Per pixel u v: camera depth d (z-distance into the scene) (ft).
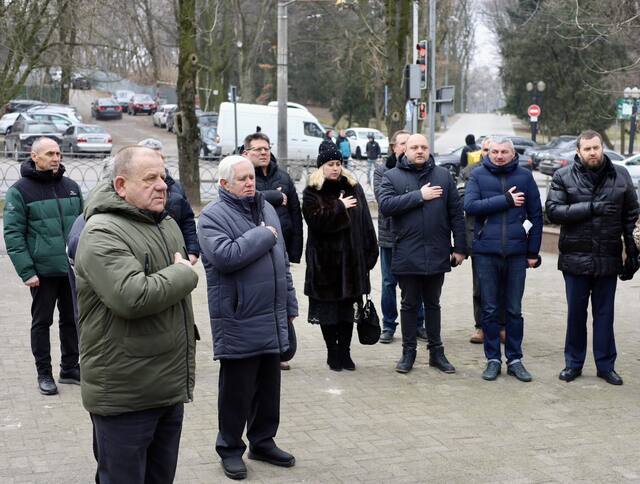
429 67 74.28
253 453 16.60
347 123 223.51
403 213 22.36
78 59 82.33
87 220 11.94
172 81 192.24
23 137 109.40
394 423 18.92
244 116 105.91
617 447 17.52
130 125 181.68
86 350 11.79
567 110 156.35
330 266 22.48
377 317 22.72
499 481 15.64
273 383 16.26
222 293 15.52
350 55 150.00
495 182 22.33
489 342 22.84
